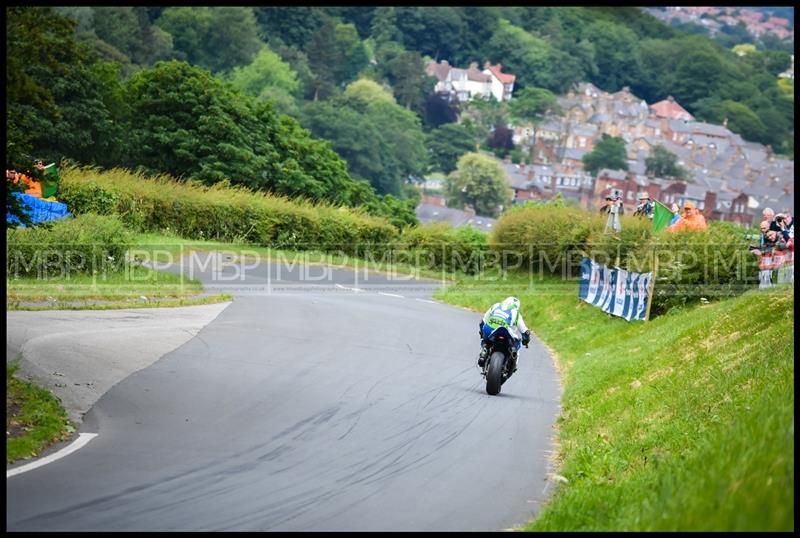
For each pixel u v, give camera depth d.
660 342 41.28
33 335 35.91
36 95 29.94
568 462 25.58
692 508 15.27
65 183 73.75
